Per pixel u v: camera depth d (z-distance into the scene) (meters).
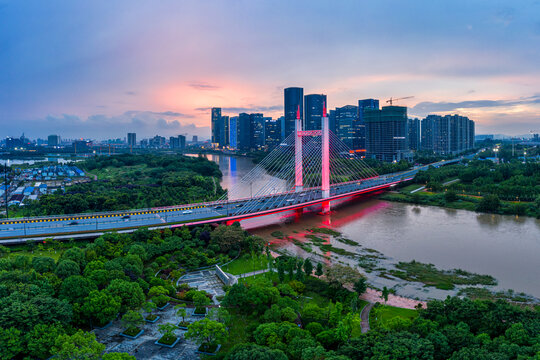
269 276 172.50
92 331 120.50
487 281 176.38
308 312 129.12
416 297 159.75
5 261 146.12
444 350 104.56
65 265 144.38
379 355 98.69
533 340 103.69
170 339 117.00
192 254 189.38
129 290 129.25
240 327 126.00
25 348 104.06
